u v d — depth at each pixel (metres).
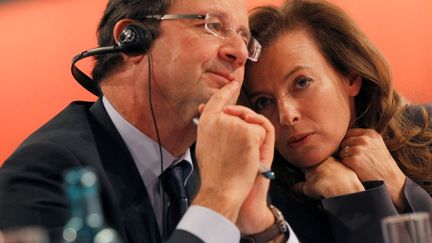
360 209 3.19
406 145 3.67
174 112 2.91
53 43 5.75
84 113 2.94
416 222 1.97
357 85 3.58
